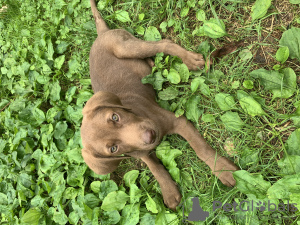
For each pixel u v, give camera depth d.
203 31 0.44
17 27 0.68
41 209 0.55
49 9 0.63
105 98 0.40
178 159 0.46
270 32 0.40
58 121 0.57
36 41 0.64
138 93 0.46
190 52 0.43
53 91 0.58
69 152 0.52
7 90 0.69
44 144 0.56
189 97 0.44
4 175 0.61
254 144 0.40
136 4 0.53
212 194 0.40
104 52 0.49
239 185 0.36
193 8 0.47
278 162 0.35
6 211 0.58
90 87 0.56
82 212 0.49
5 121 0.64
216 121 0.43
